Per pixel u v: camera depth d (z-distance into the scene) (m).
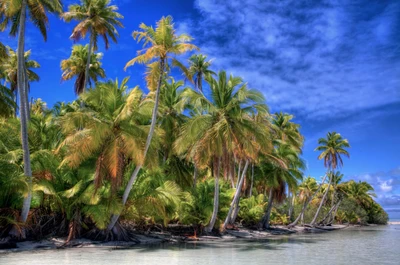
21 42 20.08
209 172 41.03
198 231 31.31
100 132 20.09
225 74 29.39
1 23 22.45
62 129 22.47
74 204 21.78
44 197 21.80
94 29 32.44
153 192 22.83
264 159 41.34
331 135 62.84
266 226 47.31
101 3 32.75
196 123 26.59
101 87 22.67
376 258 18.36
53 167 21.52
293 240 32.12
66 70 38.91
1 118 27.70
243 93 27.52
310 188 68.94
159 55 21.91
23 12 20.36
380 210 100.25
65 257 17.05
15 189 18.50
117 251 19.81
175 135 34.25
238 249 22.17
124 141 20.47
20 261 15.58
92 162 22.45
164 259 16.83
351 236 40.38
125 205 23.12
